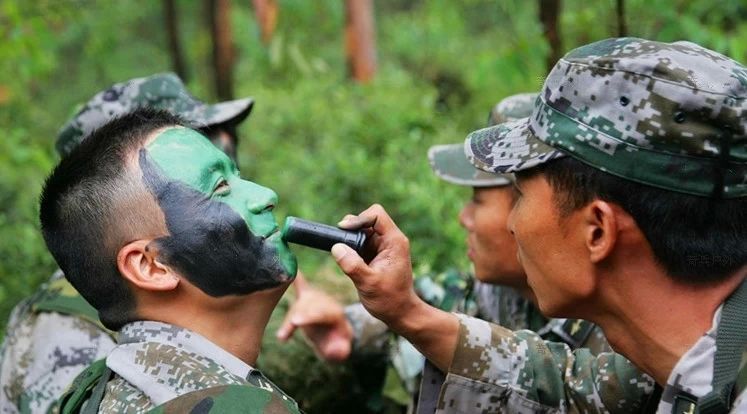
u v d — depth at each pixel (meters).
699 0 4.28
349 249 1.66
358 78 8.66
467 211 2.36
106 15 9.62
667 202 1.40
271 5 7.52
